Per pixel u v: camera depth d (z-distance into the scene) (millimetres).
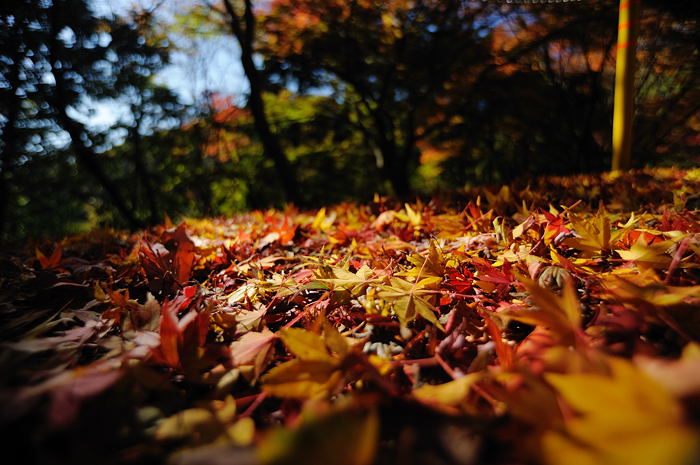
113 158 4711
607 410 148
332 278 406
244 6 3809
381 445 199
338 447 141
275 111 5297
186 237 543
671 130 3629
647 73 3379
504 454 168
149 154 5105
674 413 139
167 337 268
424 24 3838
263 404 274
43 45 3299
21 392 204
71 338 313
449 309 362
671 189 791
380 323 332
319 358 239
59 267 608
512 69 3832
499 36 3859
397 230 691
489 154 4770
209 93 4500
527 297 329
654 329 250
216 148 4977
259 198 5422
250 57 3742
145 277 515
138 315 313
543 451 149
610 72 3906
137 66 4043
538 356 227
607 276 310
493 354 272
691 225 393
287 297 418
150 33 4211
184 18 4293
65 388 207
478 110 4258
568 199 818
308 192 5531
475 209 613
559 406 185
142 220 4605
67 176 4293
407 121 4508
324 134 4754
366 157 5648
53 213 4461
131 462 196
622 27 1263
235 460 160
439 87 4066
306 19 3916
